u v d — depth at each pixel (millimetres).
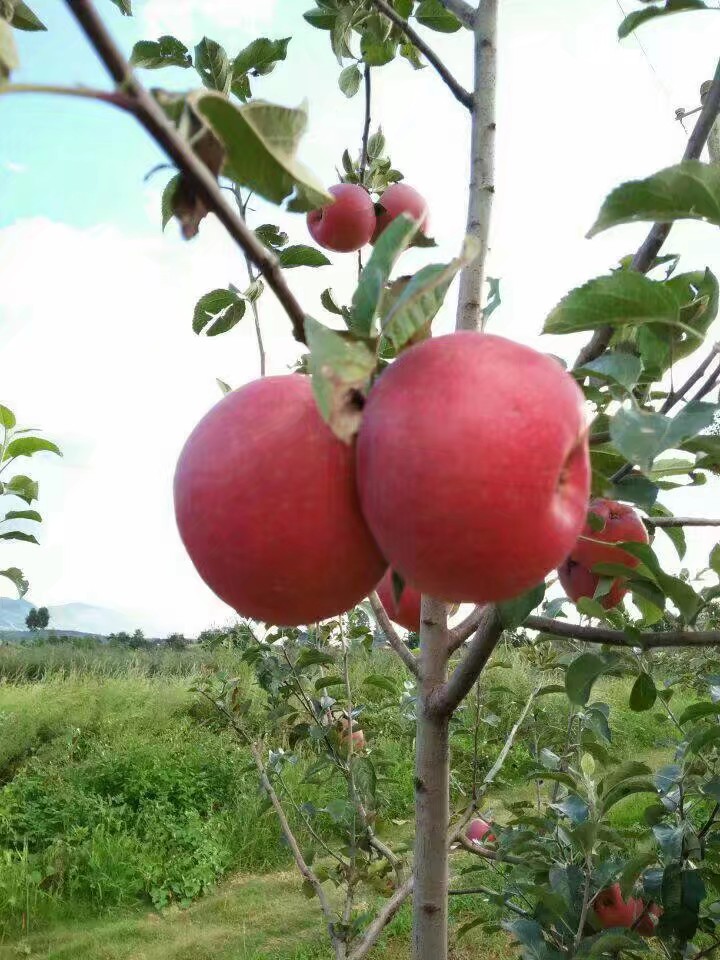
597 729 3605
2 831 8156
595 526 1597
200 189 828
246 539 1003
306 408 1032
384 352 1449
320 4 2887
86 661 16453
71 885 7047
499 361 957
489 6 1979
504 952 5254
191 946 6102
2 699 12438
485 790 3475
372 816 3809
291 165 970
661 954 3195
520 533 913
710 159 1869
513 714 5809
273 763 5004
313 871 3998
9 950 6168
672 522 1903
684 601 1622
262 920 6543
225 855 7781
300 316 940
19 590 2799
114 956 5988
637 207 1191
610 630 1734
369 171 3125
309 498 995
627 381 1349
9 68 723
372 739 6340
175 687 12906
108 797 8859
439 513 898
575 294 1282
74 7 667
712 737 2457
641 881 2711
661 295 1258
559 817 3096
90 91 710
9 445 2785
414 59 3148
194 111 863
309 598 1052
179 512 1081
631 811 6750
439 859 1777
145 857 7504
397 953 5562
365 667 9695
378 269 1023
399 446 914
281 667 4773
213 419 1071
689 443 1373
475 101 1950
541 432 919
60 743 10664
